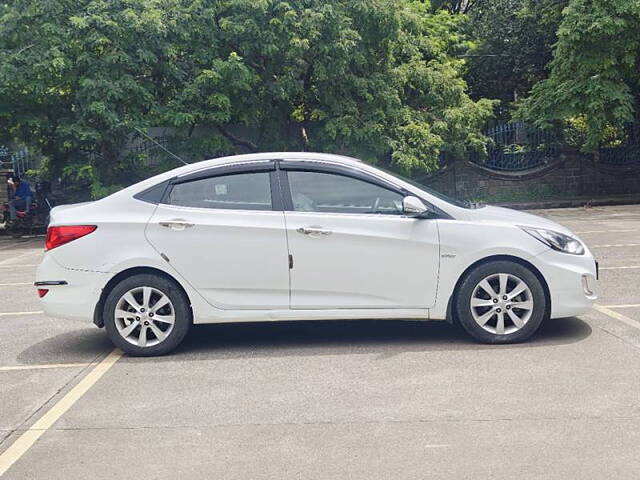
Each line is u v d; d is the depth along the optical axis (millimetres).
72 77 16281
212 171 6359
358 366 5730
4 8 16406
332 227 6133
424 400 4883
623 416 4480
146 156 18141
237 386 5344
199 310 6203
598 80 20172
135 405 5004
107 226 6199
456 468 3834
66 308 6199
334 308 6180
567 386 5059
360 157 18578
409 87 20391
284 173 6336
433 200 6258
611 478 3672
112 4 16453
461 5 28328
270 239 6141
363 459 3986
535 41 24812
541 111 21484
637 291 8227
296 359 6000
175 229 6172
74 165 17391
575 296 6164
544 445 4094
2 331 7484
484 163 23266
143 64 16844
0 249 16125
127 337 6207
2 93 16156
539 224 6309
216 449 4191
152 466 3992
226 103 16922
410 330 6844
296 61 17453
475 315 6172
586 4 20031
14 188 19172
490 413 4602
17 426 4684
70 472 3955
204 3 17375
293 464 3951
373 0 18078
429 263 6121
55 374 5852
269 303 6191
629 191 23391
